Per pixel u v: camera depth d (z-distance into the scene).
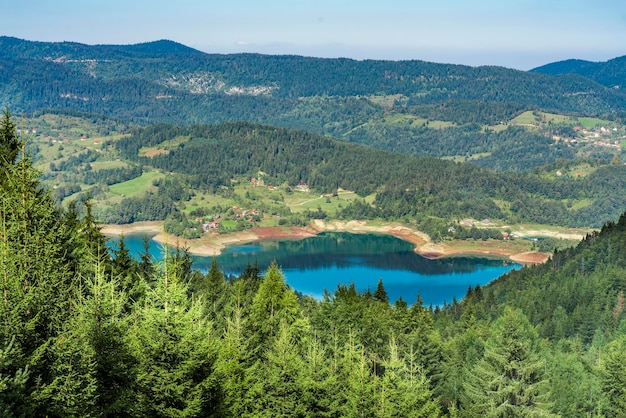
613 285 158.12
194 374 33.84
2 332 28.45
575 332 136.62
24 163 35.88
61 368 29.17
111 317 33.69
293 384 45.00
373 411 46.47
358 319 80.19
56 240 36.88
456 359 84.19
